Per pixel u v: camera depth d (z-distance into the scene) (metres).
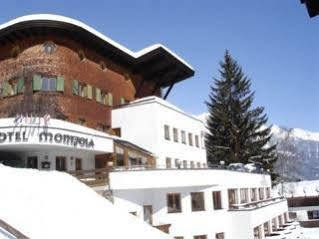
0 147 29.48
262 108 72.12
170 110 44.31
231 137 70.38
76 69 39.53
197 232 33.38
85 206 22.25
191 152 48.16
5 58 39.44
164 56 48.62
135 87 50.28
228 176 38.53
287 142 110.44
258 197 48.53
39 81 37.00
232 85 72.75
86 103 40.25
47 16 36.75
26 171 25.66
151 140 41.19
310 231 54.34
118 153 35.94
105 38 41.59
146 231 22.31
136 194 30.47
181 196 33.12
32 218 17.69
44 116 29.64
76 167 33.91
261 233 41.75
